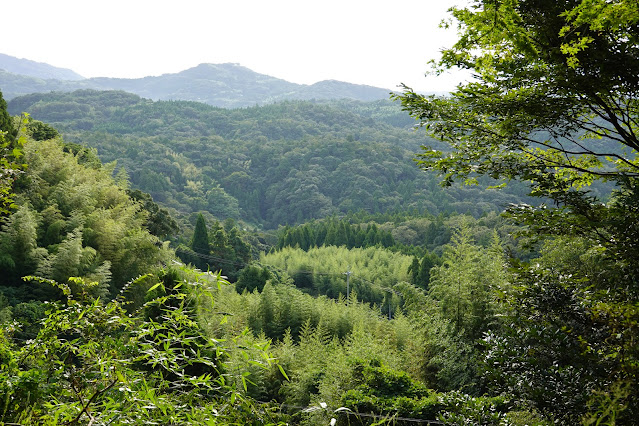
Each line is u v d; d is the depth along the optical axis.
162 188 114.06
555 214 5.66
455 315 18.02
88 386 2.25
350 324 27.08
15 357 2.40
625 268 5.39
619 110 5.57
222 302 25.39
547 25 5.20
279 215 125.38
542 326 5.20
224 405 2.27
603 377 4.50
